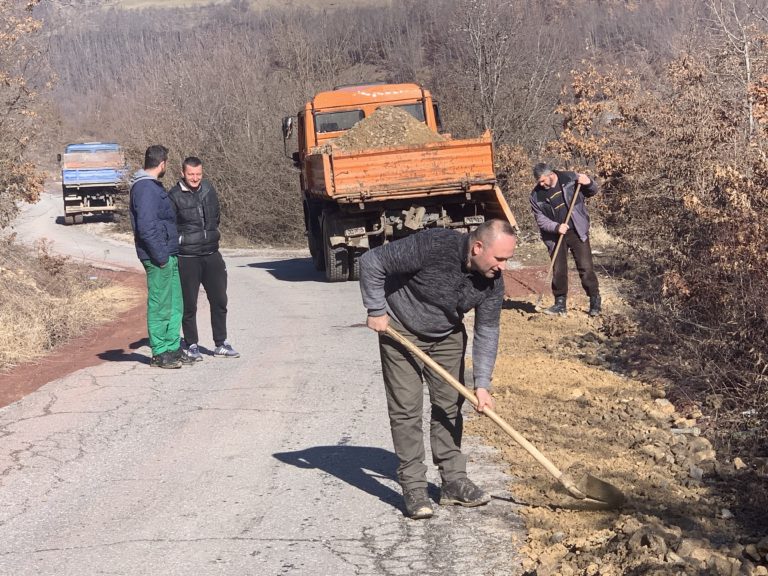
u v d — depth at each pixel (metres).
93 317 13.14
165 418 7.45
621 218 13.55
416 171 15.00
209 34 40.47
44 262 15.42
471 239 4.92
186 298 9.59
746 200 7.81
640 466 5.86
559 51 25.67
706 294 8.19
